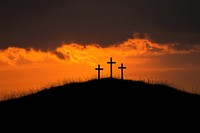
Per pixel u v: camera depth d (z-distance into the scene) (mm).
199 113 68750
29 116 68062
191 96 78062
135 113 67375
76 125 63125
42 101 74375
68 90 78562
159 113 67750
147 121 64188
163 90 79438
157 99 74188
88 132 60188
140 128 61281
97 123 63562
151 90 78500
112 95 74938
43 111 69688
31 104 73500
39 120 66062
